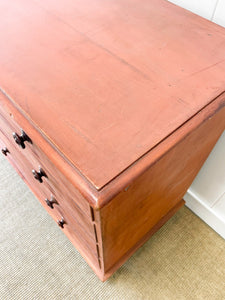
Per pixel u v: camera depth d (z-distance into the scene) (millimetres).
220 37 574
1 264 943
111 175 349
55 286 896
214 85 471
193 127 416
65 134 394
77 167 358
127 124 406
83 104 433
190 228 1029
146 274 915
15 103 439
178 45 549
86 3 665
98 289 886
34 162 660
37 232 1021
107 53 525
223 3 591
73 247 981
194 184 988
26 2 663
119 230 574
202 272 921
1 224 1041
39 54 522
